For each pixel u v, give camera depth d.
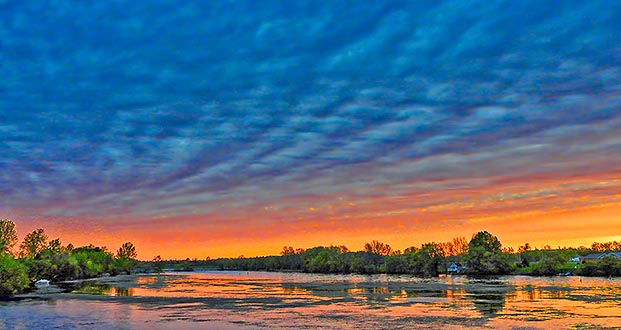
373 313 69.31
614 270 183.62
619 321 60.34
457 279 168.12
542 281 147.62
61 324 60.62
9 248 171.62
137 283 156.88
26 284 116.62
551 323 59.06
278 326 58.50
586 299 86.19
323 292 109.81
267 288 126.50
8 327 58.56
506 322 60.00
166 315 68.38
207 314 69.31
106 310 74.50
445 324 58.97
